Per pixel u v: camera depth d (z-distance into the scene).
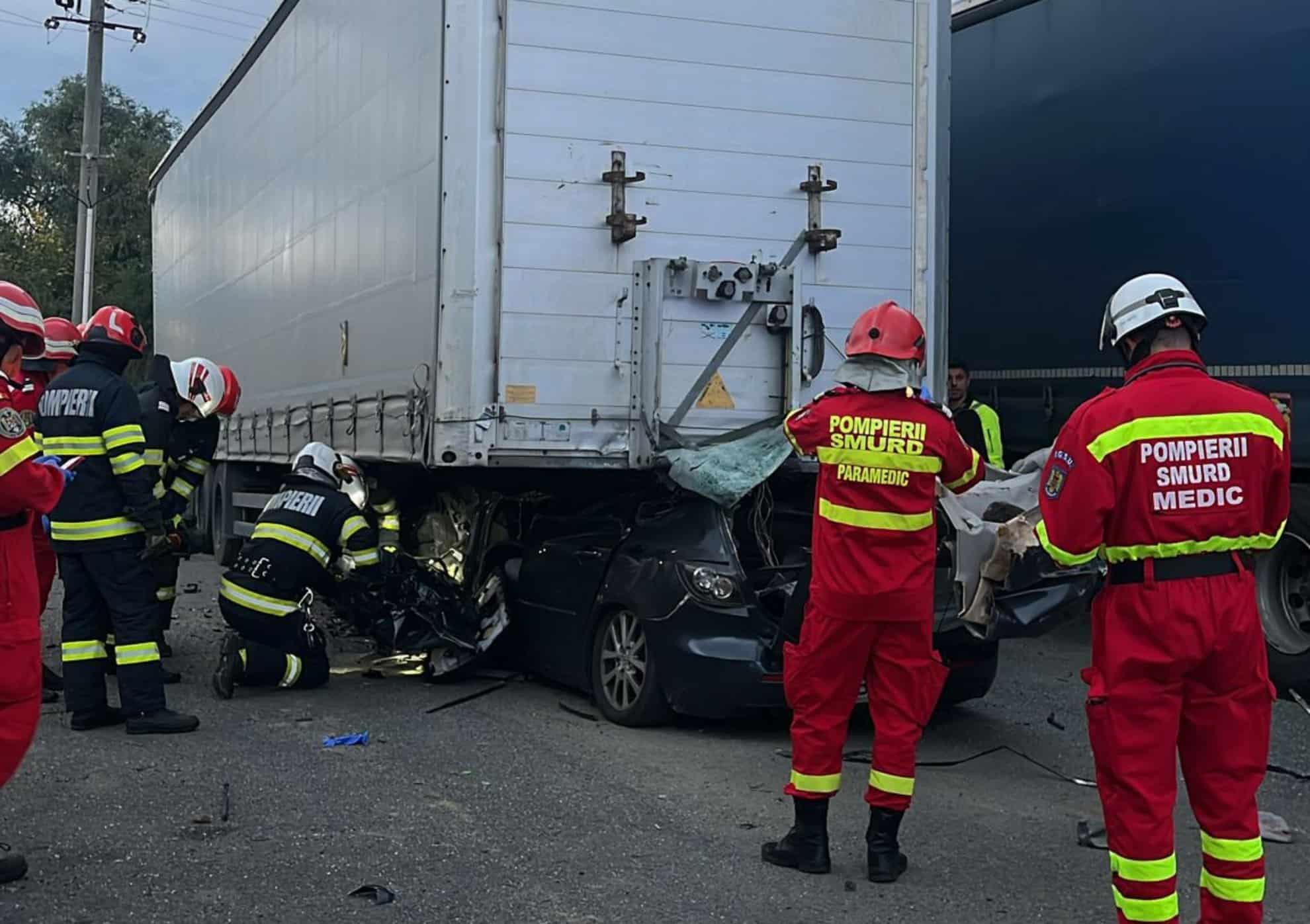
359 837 4.98
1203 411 3.66
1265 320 7.69
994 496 5.58
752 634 6.34
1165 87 8.38
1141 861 3.59
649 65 7.11
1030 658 8.82
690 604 6.42
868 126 7.53
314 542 7.52
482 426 6.83
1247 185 7.80
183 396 7.85
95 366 6.53
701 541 6.61
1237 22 7.88
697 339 7.14
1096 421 3.68
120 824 5.09
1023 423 9.73
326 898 4.34
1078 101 9.10
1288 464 3.75
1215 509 3.61
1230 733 3.65
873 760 4.68
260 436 11.73
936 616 6.22
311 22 9.91
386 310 7.99
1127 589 3.66
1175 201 8.30
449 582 8.11
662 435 7.02
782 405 7.31
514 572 7.97
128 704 6.54
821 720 4.66
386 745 6.39
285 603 7.50
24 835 4.96
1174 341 3.78
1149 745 3.62
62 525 6.43
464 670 8.04
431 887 4.46
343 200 9.04
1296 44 7.52
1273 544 3.77
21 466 4.21
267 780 5.73
